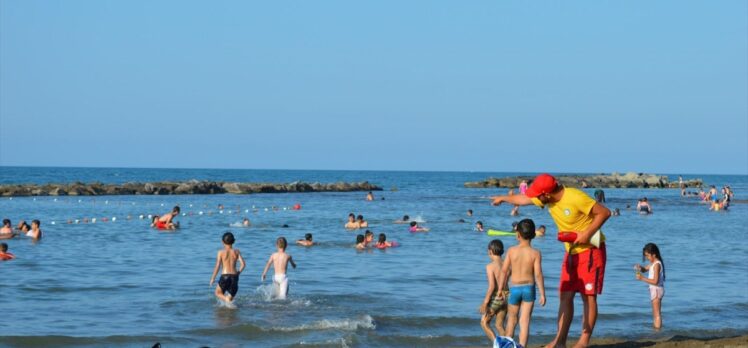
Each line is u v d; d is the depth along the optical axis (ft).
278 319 48.67
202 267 73.82
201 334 43.93
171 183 269.64
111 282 63.46
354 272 71.31
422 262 79.56
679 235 117.29
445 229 123.85
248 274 69.10
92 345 41.24
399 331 45.75
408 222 135.95
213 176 595.88
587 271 36.37
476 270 73.26
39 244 94.68
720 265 80.18
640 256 87.45
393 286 62.90
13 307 51.90
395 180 561.84
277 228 123.95
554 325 47.85
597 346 41.68
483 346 42.29
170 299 55.36
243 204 201.05
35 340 41.68
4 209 167.63
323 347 41.24
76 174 590.55
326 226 128.88
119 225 126.72
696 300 57.93
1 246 78.74
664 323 49.19
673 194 306.55
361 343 42.39
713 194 230.07
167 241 100.48
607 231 124.67
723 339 43.55
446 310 52.37
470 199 240.73
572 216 35.83
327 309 52.24
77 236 106.32
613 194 303.89
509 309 37.32
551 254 87.92
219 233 113.60
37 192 230.07
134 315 49.62
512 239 106.73
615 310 53.21
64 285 61.57
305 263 77.87
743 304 56.29
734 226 136.56
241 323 47.16
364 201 223.10
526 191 36.32
